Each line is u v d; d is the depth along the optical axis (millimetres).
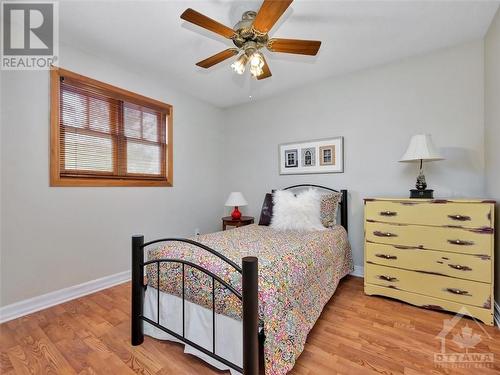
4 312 1933
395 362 1454
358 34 2162
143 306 1700
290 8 1826
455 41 2289
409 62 2576
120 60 2582
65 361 1481
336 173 3031
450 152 2387
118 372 1396
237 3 1775
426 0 1761
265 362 1212
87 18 1931
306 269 1713
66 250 2291
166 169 3232
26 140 2061
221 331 1409
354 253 2912
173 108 3295
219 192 4035
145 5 1795
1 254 1936
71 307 2145
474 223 1888
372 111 2787
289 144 3393
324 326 1835
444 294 2002
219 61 1974
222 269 1444
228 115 4062
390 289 2240
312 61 2635
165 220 3191
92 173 2504
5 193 1957
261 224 2967
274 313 1280
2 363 1465
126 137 2797
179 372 1397
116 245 2672
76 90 2375
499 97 1881
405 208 2166
